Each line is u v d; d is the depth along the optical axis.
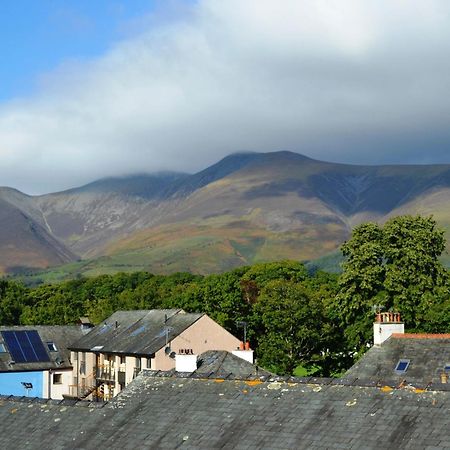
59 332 99.94
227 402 33.31
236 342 87.38
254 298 139.00
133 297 147.75
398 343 58.12
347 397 30.73
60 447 33.69
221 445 30.17
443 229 82.94
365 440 27.64
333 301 83.06
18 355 93.25
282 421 30.58
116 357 89.12
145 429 33.19
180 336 84.31
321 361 92.19
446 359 54.62
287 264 162.75
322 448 27.97
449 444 25.88
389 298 78.44
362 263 80.19
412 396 29.31
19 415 37.84
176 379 36.97
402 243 80.31
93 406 36.62
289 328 91.94
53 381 94.75
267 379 34.03
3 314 139.38
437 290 78.81
